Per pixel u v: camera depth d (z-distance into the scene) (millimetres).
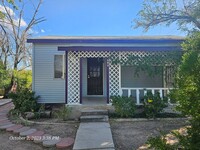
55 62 11930
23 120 8789
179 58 10086
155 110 8875
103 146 5469
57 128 7625
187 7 10164
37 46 11867
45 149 5684
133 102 9227
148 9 11000
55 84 11859
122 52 10281
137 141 6039
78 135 6457
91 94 12977
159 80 12625
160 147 3521
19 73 19828
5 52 21359
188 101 3355
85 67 13000
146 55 10414
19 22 21734
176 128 7332
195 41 5699
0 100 17109
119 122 8461
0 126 7836
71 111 9477
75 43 11695
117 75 10180
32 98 11031
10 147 5879
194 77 3297
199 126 3350
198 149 3271
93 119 8609
